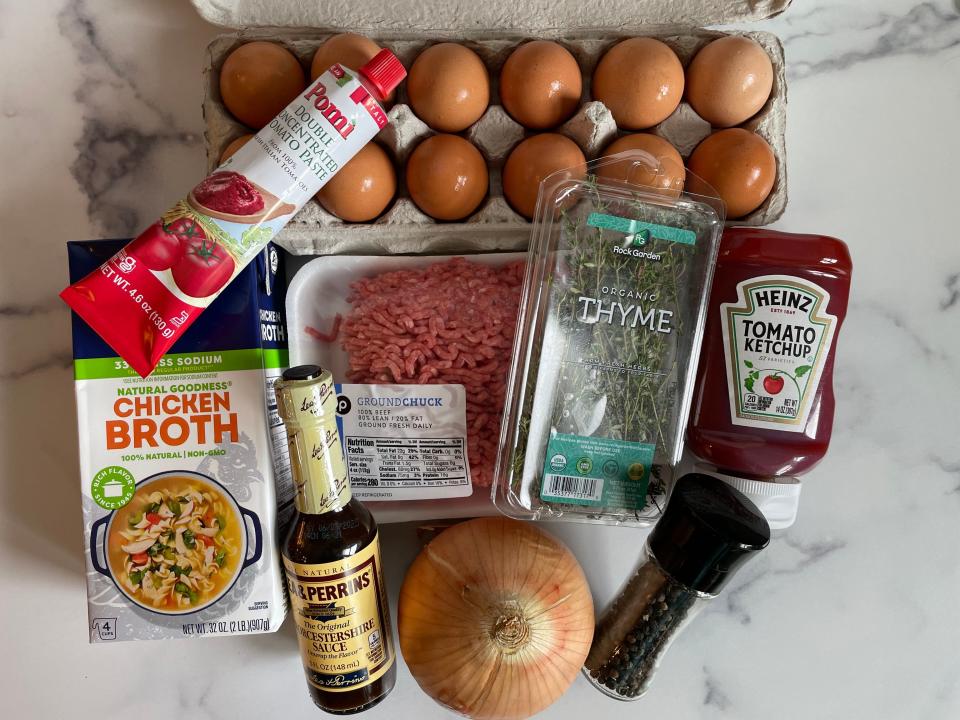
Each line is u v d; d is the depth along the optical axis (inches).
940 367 30.9
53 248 29.4
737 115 26.4
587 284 24.9
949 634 31.4
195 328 24.3
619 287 25.0
